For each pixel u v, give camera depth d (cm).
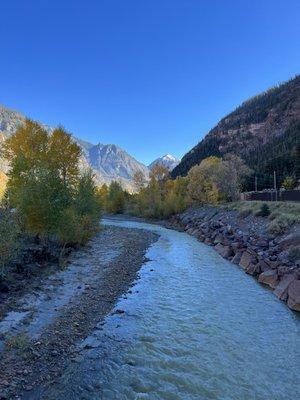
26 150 3688
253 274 2433
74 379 1042
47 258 2441
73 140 3966
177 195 8294
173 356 1213
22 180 2880
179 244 4041
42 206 2458
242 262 2731
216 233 4150
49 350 1202
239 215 4484
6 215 1855
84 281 2114
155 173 9550
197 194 7681
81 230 3194
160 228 6328
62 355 1183
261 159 14575
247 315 1634
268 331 1452
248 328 1480
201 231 4853
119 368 1118
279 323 1541
